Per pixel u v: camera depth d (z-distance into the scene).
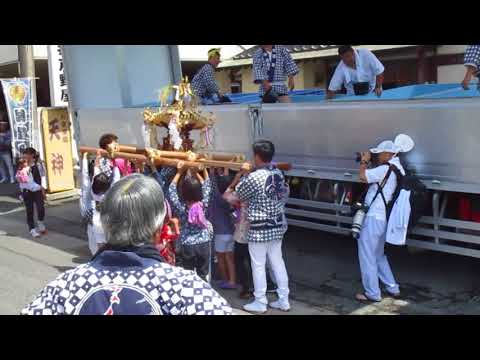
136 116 8.22
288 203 6.55
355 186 5.98
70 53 9.55
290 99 7.75
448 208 5.29
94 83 9.86
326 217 6.21
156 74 10.21
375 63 6.84
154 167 5.29
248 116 6.79
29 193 8.38
